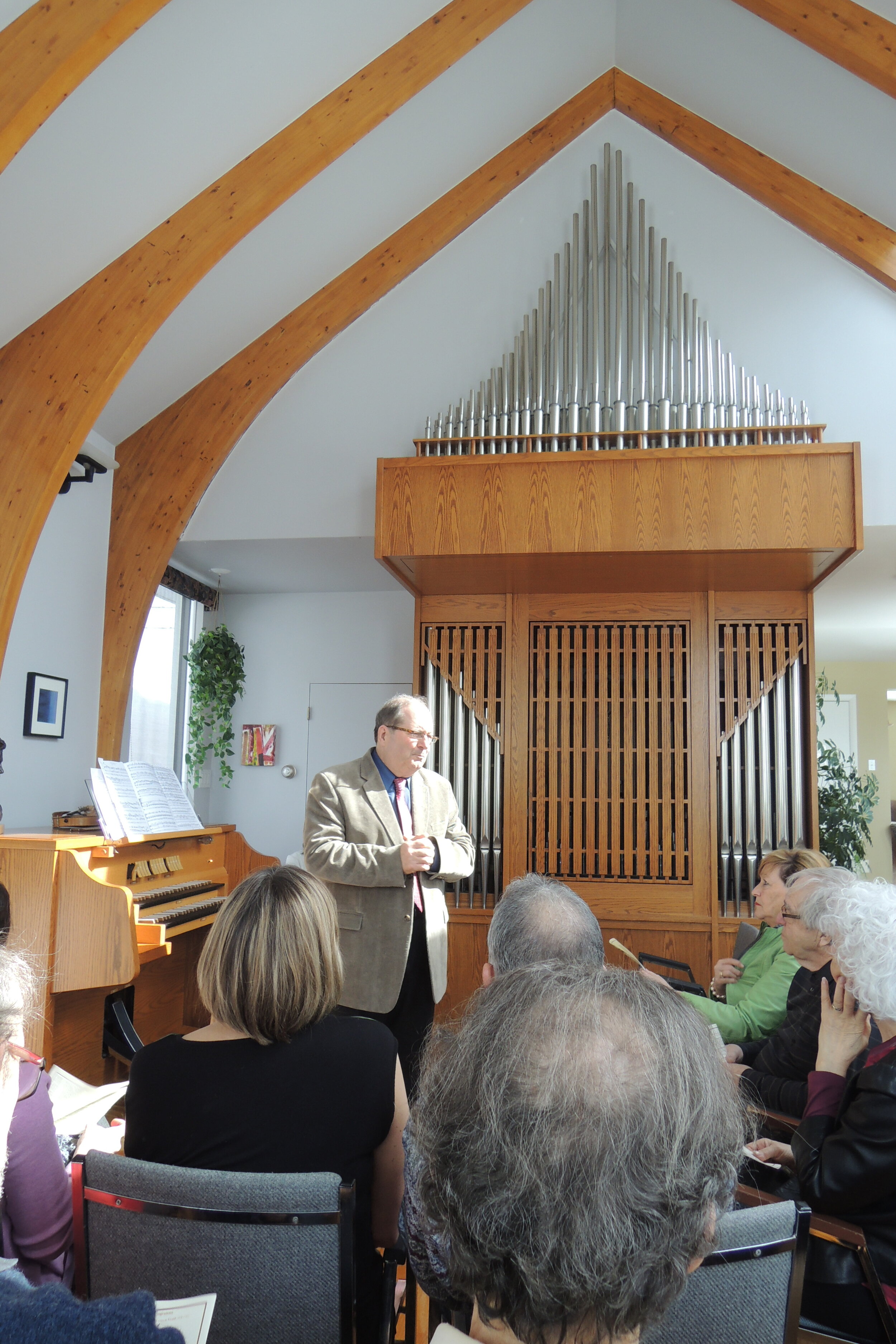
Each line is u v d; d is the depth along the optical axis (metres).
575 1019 0.68
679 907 4.89
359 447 5.37
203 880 4.21
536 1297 0.60
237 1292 1.13
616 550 4.28
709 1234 0.68
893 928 1.64
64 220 3.59
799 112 4.62
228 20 3.31
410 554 4.40
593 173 5.26
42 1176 1.34
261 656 6.75
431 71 4.17
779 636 4.97
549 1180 0.61
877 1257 1.50
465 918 4.99
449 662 5.19
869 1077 1.56
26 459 3.87
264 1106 1.35
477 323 5.34
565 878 4.98
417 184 4.94
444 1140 0.67
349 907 2.88
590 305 5.05
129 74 3.22
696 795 4.92
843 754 9.98
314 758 6.62
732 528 4.23
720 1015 2.80
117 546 5.14
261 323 5.10
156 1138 1.35
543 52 4.72
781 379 4.98
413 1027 2.92
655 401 4.89
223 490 5.44
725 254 5.12
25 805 4.34
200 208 3.96
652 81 5.14
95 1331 0.58
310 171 4.07
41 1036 2.98
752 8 4.26
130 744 5.77
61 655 4.64
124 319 3.94
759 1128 2.04
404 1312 1.66
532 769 5.09
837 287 5.02
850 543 4.14
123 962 3.05
